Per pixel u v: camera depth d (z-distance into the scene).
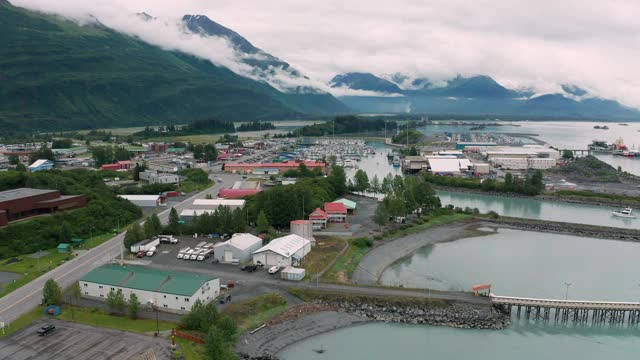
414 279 125.62
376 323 99.69
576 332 100.38
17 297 100.38
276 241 129.75
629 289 120.50
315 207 171.50
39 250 130.12
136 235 132.38
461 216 189.25
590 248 155.75
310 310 101.75
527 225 180.88
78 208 156.38
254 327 93.00
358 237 152.12
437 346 91.56
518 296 114.94
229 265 121.94
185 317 87.81
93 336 84.75
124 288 98.00
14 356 77.81
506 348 92.19
